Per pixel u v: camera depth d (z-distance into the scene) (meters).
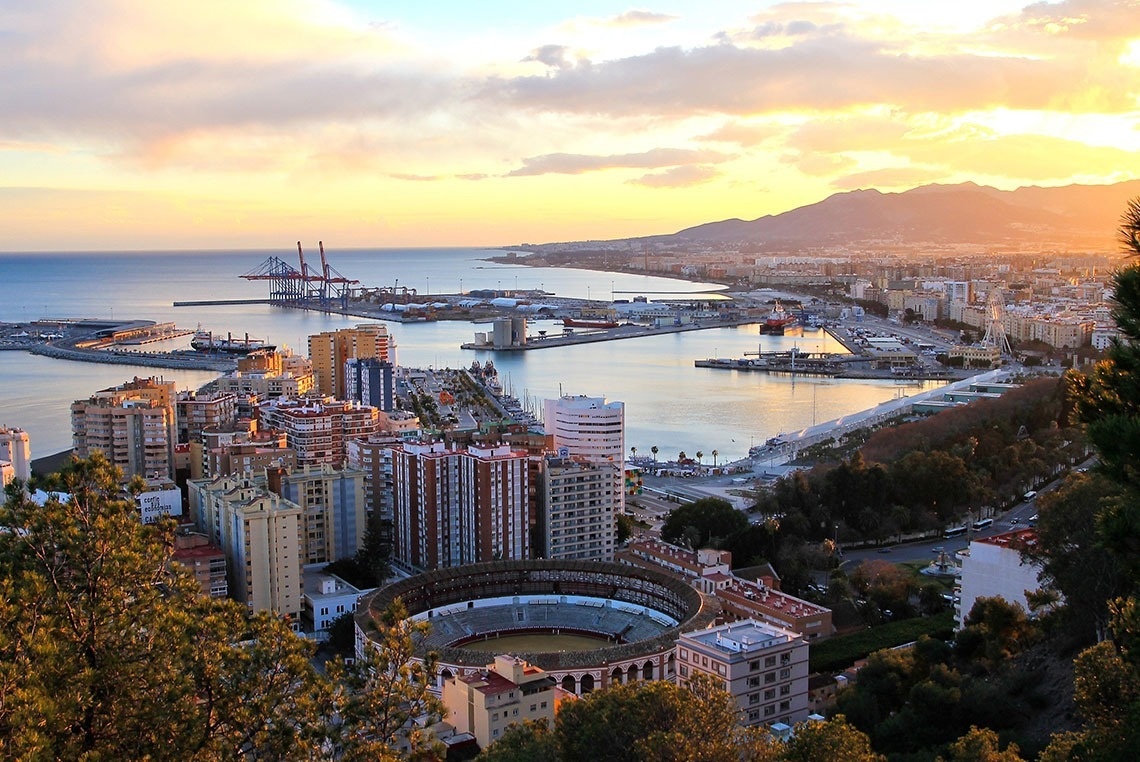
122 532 82.06
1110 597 184.00
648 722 133.00
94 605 77.94
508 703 183.38
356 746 80.75
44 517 80.00
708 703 134.62
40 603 74.81
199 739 75.38
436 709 86.19
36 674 67.69
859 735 124.00
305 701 80.19
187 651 78.69
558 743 137.62
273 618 84.94
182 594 85.44
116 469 86.94
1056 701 177.38
